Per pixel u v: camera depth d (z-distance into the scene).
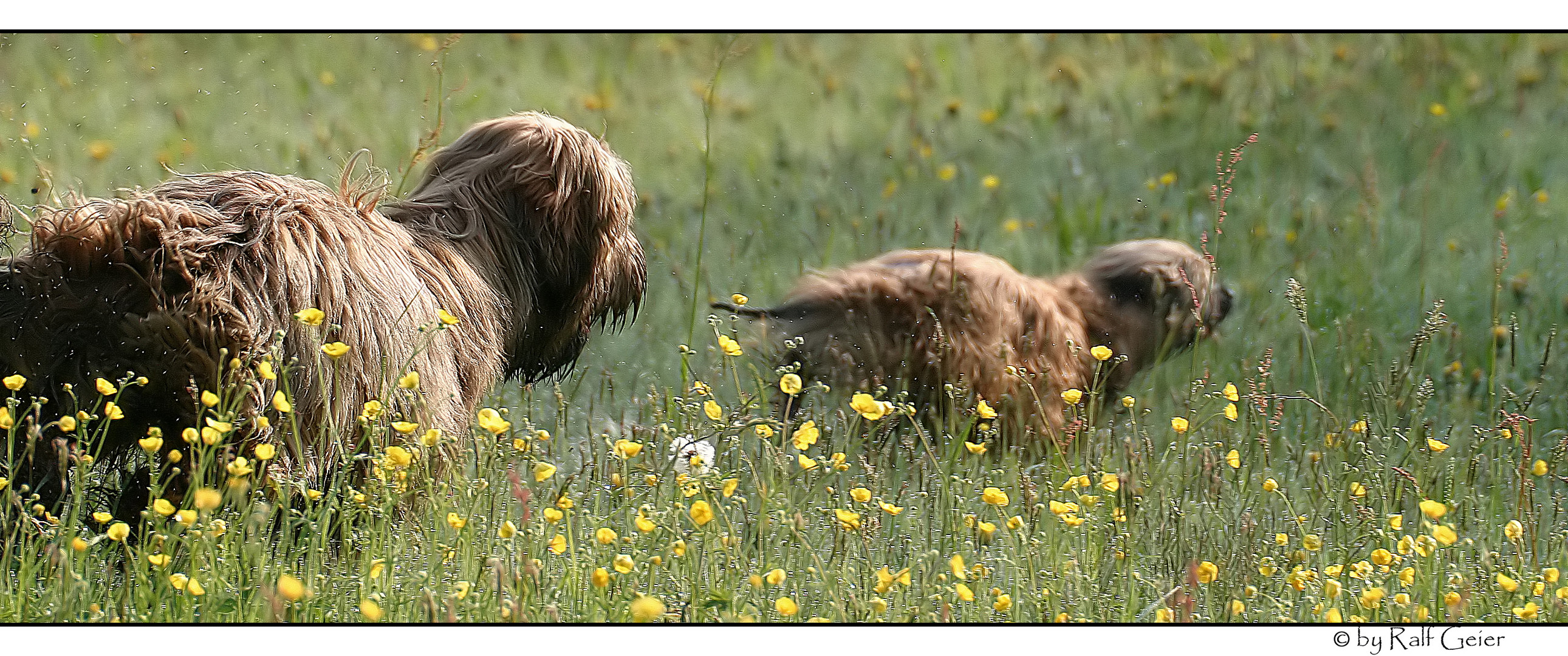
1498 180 15.41
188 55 18.25
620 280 8.51
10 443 5.77
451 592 6.09
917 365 8.93
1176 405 9.95
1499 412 9.79
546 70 18.59
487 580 5.98
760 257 13.84
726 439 6.82
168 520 6.34
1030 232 14.93
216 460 6.12
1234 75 18.23
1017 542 6.70
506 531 5.75
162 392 6.02
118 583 6.31
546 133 7.93
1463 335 12.00
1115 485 6.73
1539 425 10.24
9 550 5.87
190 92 17.42
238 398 5.73
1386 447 8.59
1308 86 17.91
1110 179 16.16
